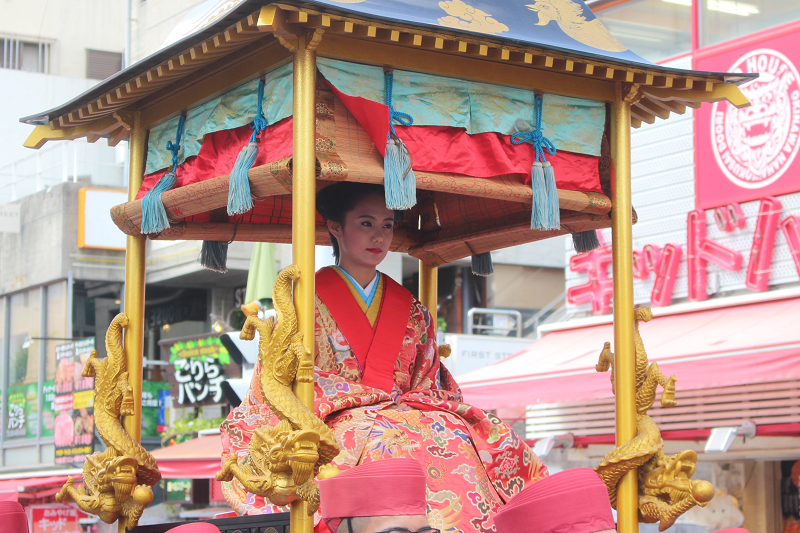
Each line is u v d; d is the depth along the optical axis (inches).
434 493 133.0
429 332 160.1
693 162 423.8
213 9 159.6
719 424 378.9
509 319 791.7
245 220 171.5
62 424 716.7
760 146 397.4
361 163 128.0
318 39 123.3
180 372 680.4
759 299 386.3
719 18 425.7
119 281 791.7
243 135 137.7
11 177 865.5
